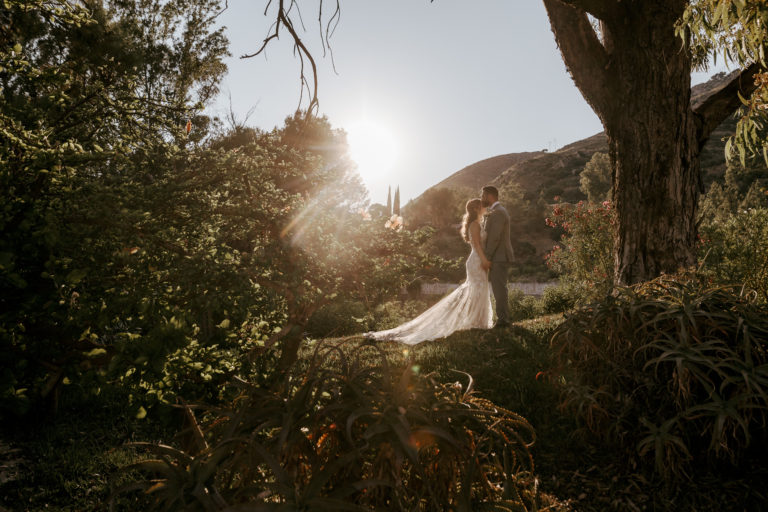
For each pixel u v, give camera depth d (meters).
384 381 1.47
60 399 4.84
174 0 21.03
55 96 2.64
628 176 6.63
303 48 2.81
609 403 3.29
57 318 2.06
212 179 2.30
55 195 2.18
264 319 2.44
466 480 1.31
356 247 2.15
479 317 7.61
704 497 2.82
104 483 3.32
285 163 2.40
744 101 3.60
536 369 5.01
